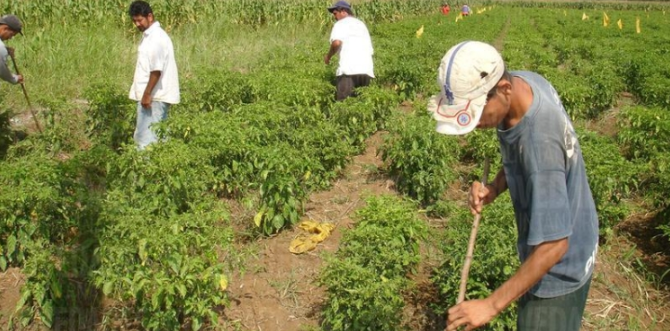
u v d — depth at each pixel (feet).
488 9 153.69
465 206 23.82
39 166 19.04
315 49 45.62
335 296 15.40
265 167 20.94
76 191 19.06
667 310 18.19
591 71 43.68
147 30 23.12
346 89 33.12
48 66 35.45
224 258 18.85
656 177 24.32
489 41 62.75
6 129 26.35
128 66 38.93
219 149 22.06
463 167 27.81
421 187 23.53
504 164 9.82
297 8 67.15
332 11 33.37
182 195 19.60
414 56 45.32
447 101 9.21
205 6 61.00
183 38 52.26
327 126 26.71
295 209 21.04
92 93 27.61
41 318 15.65
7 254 17.70
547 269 9.09
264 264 19.24
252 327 16.39
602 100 38.19
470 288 15.62
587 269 10.00
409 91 39.32
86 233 18.33
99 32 48.60
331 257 16.29
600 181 21.02
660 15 134.21
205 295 15.20
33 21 50.93
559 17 122.01
